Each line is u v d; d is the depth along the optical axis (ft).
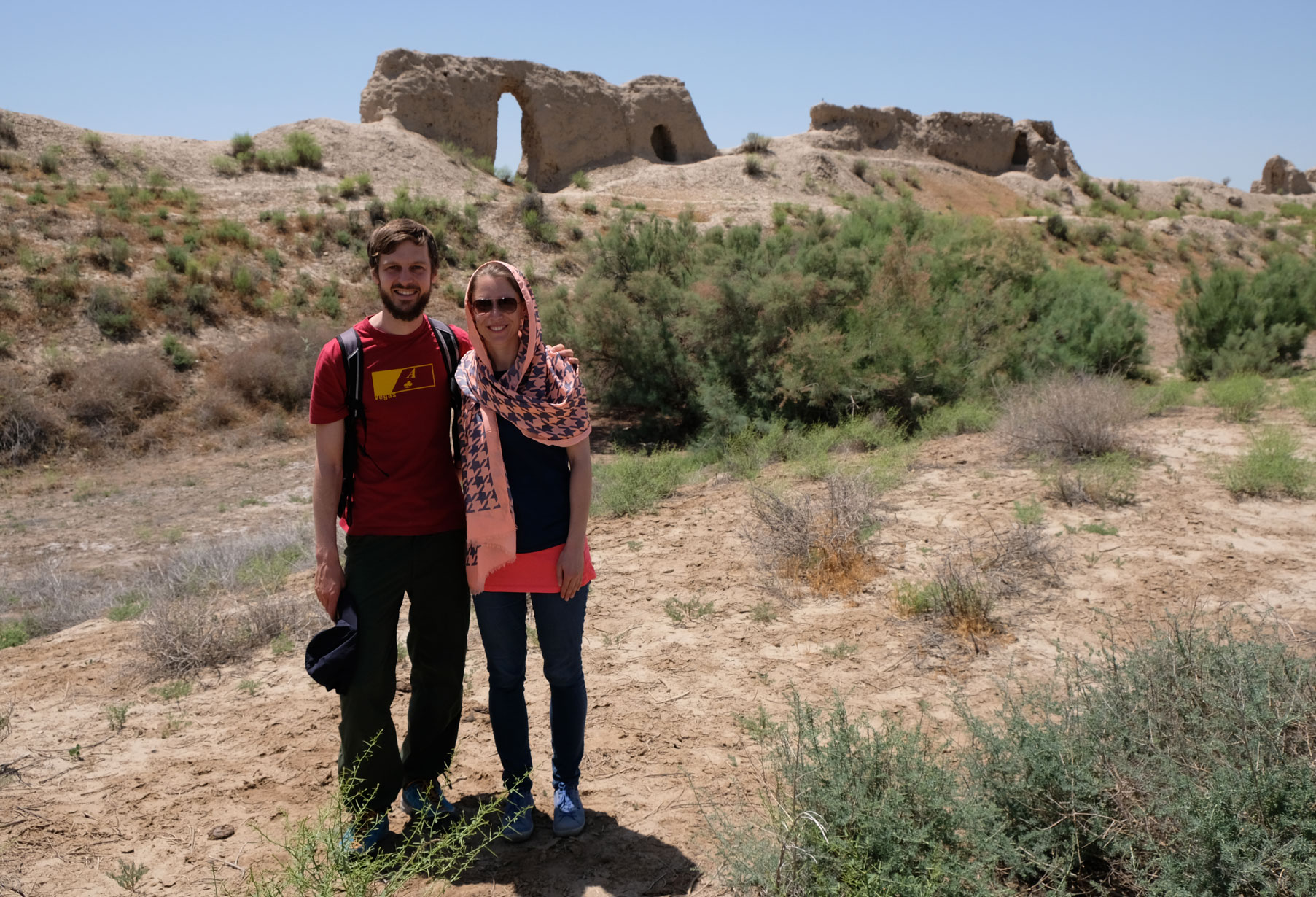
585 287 54.80
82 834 10.46
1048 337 48.67
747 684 13.92
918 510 22.12
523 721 10.13
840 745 9.07
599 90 147.84
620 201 118.42
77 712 14.11
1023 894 8.40
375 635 9.29
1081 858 8.58
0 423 52.37
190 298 68.64
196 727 13.35
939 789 8.59
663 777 11.34
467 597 10.03
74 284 65.31
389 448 9.25
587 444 9.57
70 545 37.99
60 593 29.12
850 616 16.30
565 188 138.62
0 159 84.64
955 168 177.37
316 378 9.05
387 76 129.70
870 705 12.94
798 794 8.87
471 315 9.17
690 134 158.51
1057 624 15.43
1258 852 7.46
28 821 10.75
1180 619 15.12
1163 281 115.85
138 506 44.37
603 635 16.10
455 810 10.59
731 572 18.98
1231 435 28.66
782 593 17.52
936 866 7.64
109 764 12.25
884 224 62.44
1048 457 26.21
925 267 48.52
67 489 48.32
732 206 122.21
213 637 16.15
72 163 90.48
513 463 9.43
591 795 11.02
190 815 10.84
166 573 27.91
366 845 9.37
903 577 17.84
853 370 40.47
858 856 7.96
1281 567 17.47
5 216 71.31
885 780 8.80
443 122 131.64
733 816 10.24
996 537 18.97
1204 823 7.55
